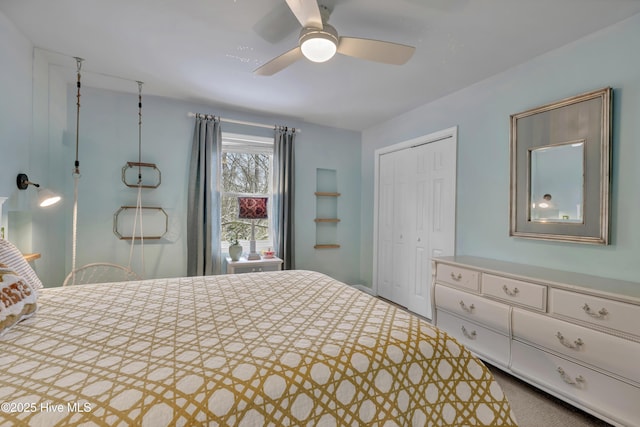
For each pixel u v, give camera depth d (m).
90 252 2.88
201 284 1.77
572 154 2.00
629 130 1.76
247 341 1.01
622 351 1.44
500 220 2.49
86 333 1.06
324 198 4.11
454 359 1.07
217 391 0.74
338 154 4.15
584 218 1.93
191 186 3.18
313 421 0.79
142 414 0.66
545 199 2.15
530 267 2.16
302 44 1.57
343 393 0.85
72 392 0.71
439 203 3.09
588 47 1.94
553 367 1.72
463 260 2.46
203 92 2.94
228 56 2.25
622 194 1.79
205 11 1.74
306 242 3.94
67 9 1.75
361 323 1.19
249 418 0.72
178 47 2.14
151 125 3.08
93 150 2.87
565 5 1.65
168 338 1.03
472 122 2.73
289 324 1.17
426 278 3.26
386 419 0.89
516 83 2.37
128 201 3.01
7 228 1.99
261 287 1.71
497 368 2.21
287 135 3.71
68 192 2.79
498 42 2.03
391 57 1.76
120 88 2.88
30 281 1.41
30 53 2.14
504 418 1.04
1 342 0.98
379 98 3.06
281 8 1.71
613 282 1.71
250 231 3.73
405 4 1.66
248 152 3.70
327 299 1.51
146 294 1.55
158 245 3.13
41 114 2.34
